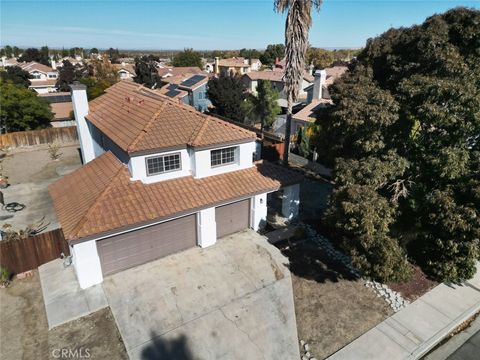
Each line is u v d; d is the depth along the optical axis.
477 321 12.77
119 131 16.66
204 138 15.50
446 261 13.48
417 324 12.25
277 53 110.44
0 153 31.00
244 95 42.97
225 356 10.66
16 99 37.78
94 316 11.93
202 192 15.33
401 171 12.09
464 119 10.64
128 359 10.42
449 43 12.40
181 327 11.47
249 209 17.36
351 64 17.48
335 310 12.81
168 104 17.53
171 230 14.82
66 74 76.50
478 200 10.80
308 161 28.09
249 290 13.31
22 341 11.01
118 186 14.34
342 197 11.89
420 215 13.02
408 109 11.93
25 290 13.28
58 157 30.31
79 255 12.48
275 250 15.80
